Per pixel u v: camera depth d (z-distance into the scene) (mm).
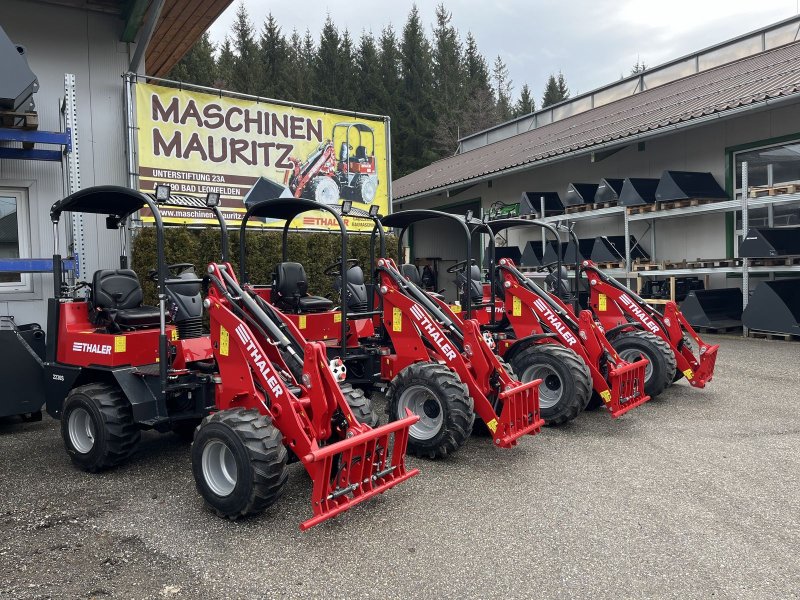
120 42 8648
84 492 4473
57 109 8227
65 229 7922
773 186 10734
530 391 5246
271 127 10031
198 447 4035
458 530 3830
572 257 14008
